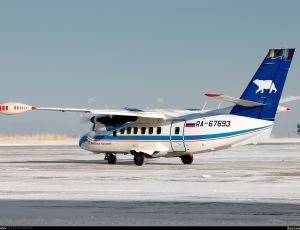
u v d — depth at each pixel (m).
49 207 48.25
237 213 44.84
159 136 110.19
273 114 102.00
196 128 106.75
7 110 104.12
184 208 47.47
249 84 103.69
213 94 95.44
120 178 76.69
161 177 78.44
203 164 112.19
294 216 43.41
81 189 62.47
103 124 116.31
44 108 106.50
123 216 43.47
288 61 101.31
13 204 50.16
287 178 76.44
